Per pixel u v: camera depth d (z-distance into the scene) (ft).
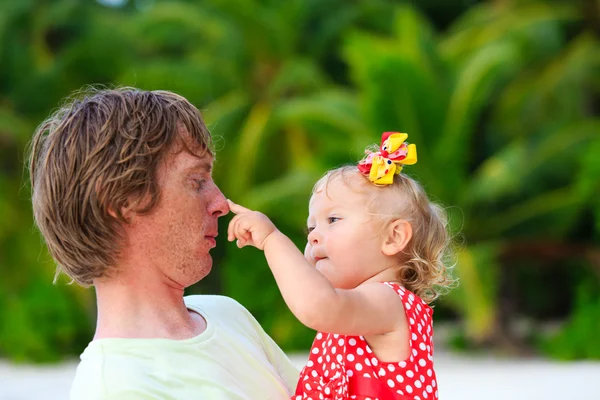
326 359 8.24
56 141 7.19
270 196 52.47
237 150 61.98
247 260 57.36
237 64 65.57
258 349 8.30
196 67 64.75
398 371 8.00
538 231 54.24
